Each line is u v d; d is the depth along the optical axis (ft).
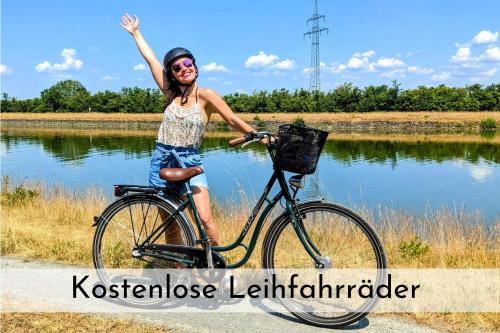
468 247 18.97
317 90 296.51
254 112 296.51
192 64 12.86
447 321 11.70
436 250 18.33
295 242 12.76
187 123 12.91
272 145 11.97
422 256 17.08
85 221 24.40
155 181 13.48
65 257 16.43
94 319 11.73
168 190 13.08
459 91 275.18
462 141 145.48
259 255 16.92
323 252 12.89
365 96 279.08
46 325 11.35
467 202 52.44
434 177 73.51
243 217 25.54
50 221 24.02
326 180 71.05
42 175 79.92
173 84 13.23
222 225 23.21
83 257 16.35
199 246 13.08
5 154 119.44
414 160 96.99
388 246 18.52
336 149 123.95
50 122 311.68
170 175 12.37
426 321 11.75
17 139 174.40
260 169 79.61
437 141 146.61
